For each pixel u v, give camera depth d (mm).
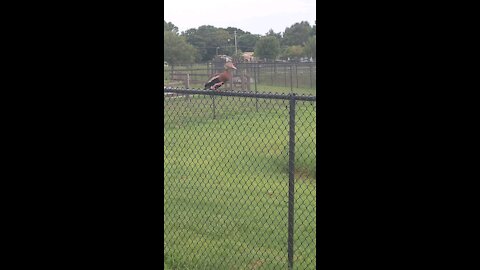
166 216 5453
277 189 5961
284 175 6328
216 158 6777
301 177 6176
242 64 25500
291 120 3932
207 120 7875
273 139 7008
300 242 4707
